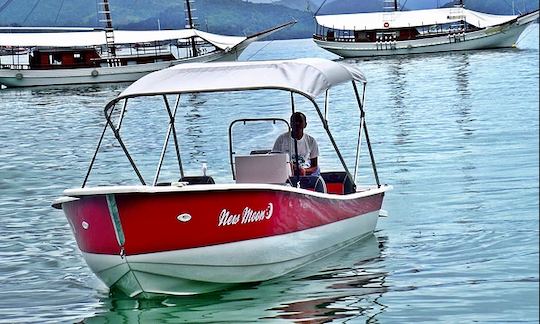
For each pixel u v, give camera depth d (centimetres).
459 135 3309
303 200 1477
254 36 10231
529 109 4125
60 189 2545
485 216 1870
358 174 2536
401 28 11675
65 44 9406
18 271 1602
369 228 1755
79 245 1410
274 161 1519
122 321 1298
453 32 11506
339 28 11844
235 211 1372
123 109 1530
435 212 1941
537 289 1347
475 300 1311
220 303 1372
